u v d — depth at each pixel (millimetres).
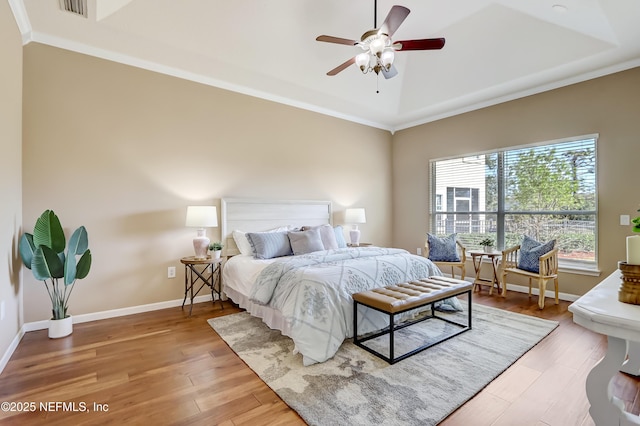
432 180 5297
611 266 3443
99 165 3133
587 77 3564
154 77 3438
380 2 2969
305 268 2709
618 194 3391
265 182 4293
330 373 2053
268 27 3123
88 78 3072
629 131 3312
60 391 1866
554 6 2479
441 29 3475
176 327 2900
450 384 1912
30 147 2795
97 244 3119
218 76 3748
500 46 3473
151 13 2713
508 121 4285
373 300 2322
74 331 2797
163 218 3500
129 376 2035
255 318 3135
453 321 3023
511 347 2438
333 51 3607
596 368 1299
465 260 4551
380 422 1565
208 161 3812
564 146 3805
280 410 1680
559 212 3855
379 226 5730
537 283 4039
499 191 4414
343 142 5184
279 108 4426
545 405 1714
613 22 2562
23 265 2727
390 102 4801
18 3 2441
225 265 3771
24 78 2771
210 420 1600
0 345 2115
